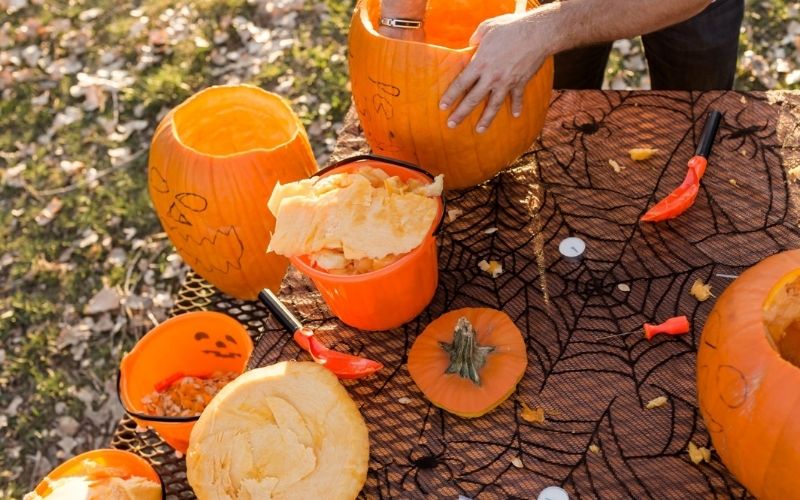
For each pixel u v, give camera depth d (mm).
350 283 1218
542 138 1637
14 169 3428
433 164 1490
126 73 3719
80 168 3389
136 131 3496
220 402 1195
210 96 1860
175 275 2959
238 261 1893
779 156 1488
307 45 3648
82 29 3949
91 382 2742
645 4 1276
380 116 1458
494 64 1310
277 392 1192
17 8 4109
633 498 1133
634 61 3322
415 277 1281
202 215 1802
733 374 1032
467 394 1238
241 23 3789
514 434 1221
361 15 1455
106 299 2916
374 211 1239
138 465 1499
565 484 1156
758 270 1108
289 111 1856
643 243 1419
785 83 3098
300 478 1118
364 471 1138
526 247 1460
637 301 1342
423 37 1467
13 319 2926
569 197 1521
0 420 2689
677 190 1438
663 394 1226
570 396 1245
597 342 1301
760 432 1000
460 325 1217
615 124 1626
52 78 3771
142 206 3197
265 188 1789
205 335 1772
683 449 1170
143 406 1717
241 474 1128
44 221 3211
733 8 1914
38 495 1464
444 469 1199
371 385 1313
